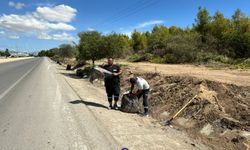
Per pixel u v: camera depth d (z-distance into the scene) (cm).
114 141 625
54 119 790
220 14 4284
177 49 3195
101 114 901
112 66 1018
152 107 1088
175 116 897
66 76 2531
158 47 4372
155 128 805
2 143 582
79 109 944
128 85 1600
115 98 1017
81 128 709
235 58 3309
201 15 4422
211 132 744
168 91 1151
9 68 3425
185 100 986
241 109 829
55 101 1083
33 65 4562
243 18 3719
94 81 1955
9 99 1105
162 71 1897
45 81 1880
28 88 1458
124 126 779
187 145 673
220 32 4097
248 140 647
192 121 840
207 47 3431
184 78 1251
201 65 2670
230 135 694
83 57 2844
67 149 556
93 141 612
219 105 880
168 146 645
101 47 2642
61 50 6906
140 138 682
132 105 991
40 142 593
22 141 596
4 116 815
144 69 2148
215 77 1371
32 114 847
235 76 1470
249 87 1012
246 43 3297
